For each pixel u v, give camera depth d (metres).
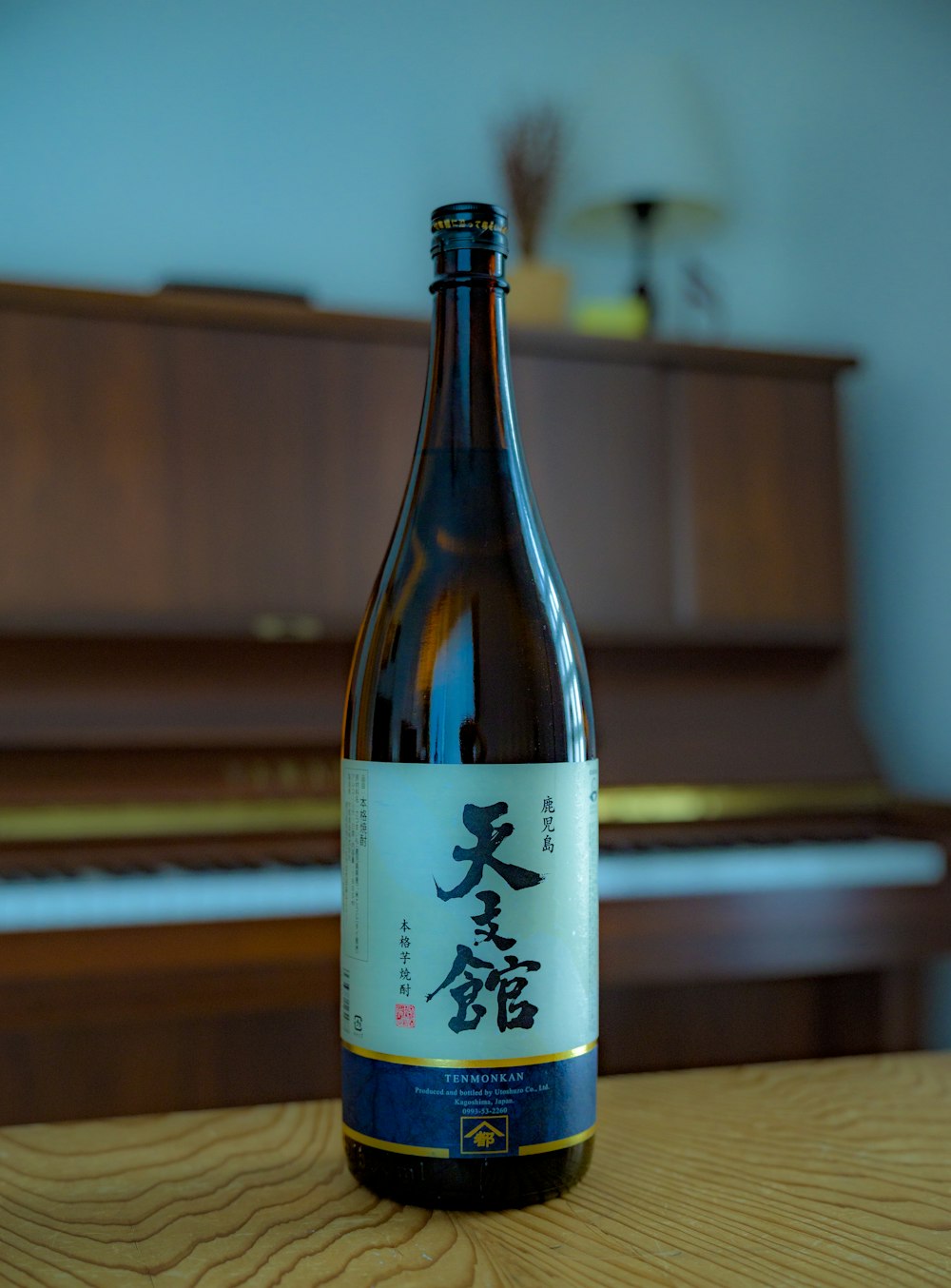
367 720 0.51
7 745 1.83
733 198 2.69
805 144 2.71
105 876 1.60
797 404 2.29
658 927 1.73
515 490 0.51
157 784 1.88
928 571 2.50
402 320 2.06
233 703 1.96
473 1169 0.42
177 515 1.95
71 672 1.91
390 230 2.54
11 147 2.33
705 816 2.08
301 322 2.01
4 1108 1.71
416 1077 0.42
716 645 2.23
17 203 2.34
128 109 2.40
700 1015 2.04
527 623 0.51
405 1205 0.43
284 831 1.84
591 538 2.16
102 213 2.38
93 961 1.51
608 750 2.10
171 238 2.42
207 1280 0.36
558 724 0.51
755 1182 0.45
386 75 2.54
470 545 0.51
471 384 0.50
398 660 0.50
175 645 1.96
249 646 2.00
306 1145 0.50
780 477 2.27
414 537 0.51
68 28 2.37
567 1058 0.43
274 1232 0.40
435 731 0.49
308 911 1.59
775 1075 0.60
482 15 2.59
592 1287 0.36
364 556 2.04
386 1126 0.43
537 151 2.49
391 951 0.43
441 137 2.57
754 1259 0.38
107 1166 0.47
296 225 2.49
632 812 2.07
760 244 2.72
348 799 0.45
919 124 2.52
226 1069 1.79
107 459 1.92
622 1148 0.49
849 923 1.83
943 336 2.46
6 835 1.79
